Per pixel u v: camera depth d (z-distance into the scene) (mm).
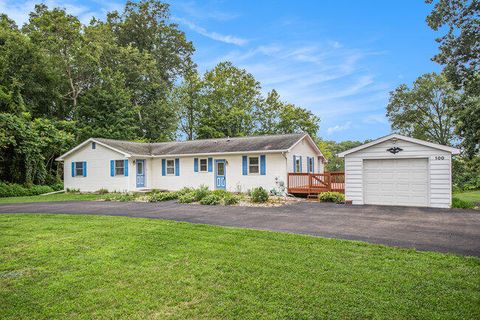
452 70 18062
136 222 10328
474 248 6984
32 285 5352
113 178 23844
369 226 9516
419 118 42281
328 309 4363
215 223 10211
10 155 23766
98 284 5324
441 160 13820
